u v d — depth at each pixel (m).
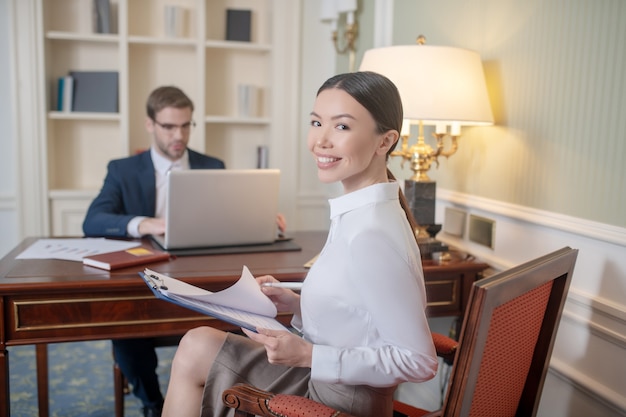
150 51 4.46
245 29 4.50
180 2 4.45
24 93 4.13
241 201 2.51
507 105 2.35
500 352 1.47
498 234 2.42
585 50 1.92
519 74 2.27
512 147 2.32
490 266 2.43
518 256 2.29
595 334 1.91
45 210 4.26
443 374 2.82
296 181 4.61
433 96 2.28
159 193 3.18
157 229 2.66
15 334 2.02
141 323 2.12
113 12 4.36
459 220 2.69
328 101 1.51
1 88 4.16
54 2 4.29
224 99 4.65
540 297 1.56
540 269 1.47
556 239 2.08
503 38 2.37
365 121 1.50
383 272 1.42
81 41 4.37
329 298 1.52
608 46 1.82
